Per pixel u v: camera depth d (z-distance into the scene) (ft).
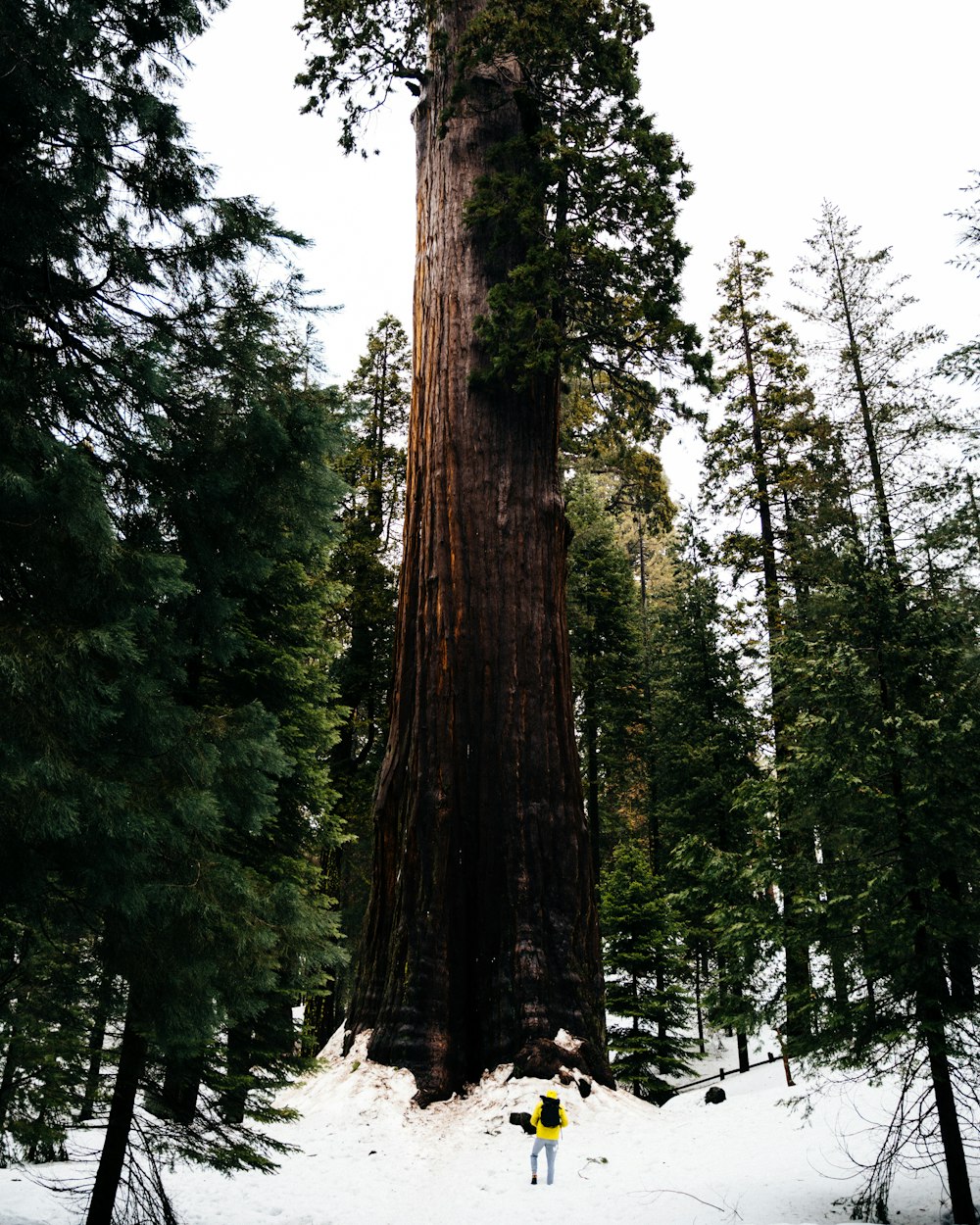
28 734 17.81
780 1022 31.78
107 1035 26.73
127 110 20.70
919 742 29.01
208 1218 34.35
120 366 21.84
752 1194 33.09
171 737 21.44
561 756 56.03
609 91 59.98
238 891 23.38
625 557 104.78
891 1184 32.04
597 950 53.67
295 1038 40.37
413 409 64.03
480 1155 42.45
